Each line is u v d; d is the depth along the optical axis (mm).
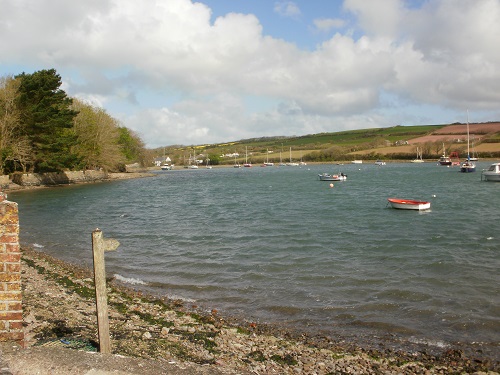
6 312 6973
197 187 74938
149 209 42719
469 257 20125
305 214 36438
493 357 10078
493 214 34938
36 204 47719
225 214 37562
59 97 67312
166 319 12180
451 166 133875
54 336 9625
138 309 12977
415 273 17422
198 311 13258
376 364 9625
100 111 91125
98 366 6027
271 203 46281
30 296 13492
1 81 66750
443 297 14453
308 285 15977
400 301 14102
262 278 17000
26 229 30375
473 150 149750
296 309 13453
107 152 91938
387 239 24656
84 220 35031
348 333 11578
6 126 62875
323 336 11352
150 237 26609
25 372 5945
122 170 126500
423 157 172250
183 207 44156
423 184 69188
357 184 73188
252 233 27297
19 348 6656
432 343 10914
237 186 75688
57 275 16938
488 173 72688
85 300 13578
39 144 67688
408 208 38656
